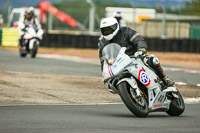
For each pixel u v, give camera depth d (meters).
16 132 21.52
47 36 123.38
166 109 28.41
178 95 29.48
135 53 27.31
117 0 197.50
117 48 27.12
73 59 86.31
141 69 27.19
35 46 81.81
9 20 141.12
